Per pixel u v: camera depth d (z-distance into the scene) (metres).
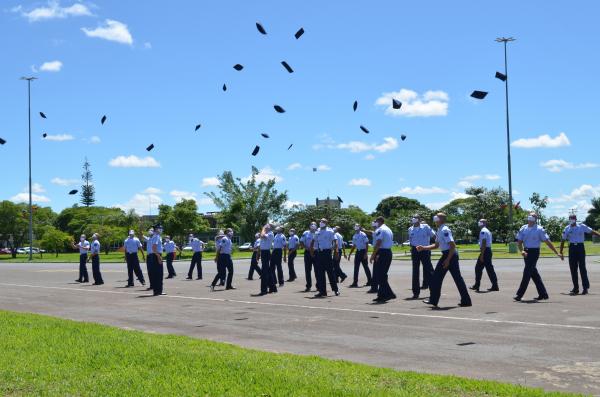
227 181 76.62
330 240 16.56
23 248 101.81
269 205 76.75
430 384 6.42
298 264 36.72
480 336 9.74
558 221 53.06
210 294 18.06
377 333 10.26
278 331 10.72
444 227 13.59
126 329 11.23
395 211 104.25
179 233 57.72
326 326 11.14
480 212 59.00
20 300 17.47
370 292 17.38
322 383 6.40
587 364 7.66
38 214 98.94
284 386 6.30
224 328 11.21
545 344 8.98
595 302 13.91
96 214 93.19
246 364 7.38
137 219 74.19
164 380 6.66
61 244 69.75
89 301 16.77
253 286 20.91
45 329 10.50
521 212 59.06
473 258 39.31
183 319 12.59
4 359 7.79
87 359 7.76
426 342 9.35
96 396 6.03
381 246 15.08
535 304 13.69
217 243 19.64
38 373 7.00
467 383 6.47
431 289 13.62
